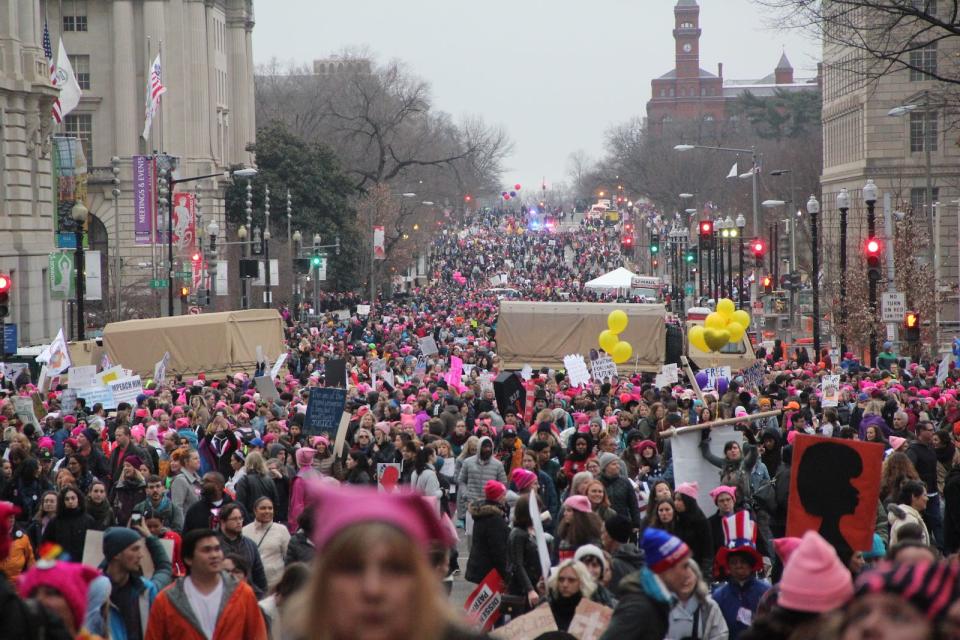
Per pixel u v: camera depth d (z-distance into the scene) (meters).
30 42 150.75
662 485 32.78
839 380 74.56
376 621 8.70
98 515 37.12
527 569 31.95
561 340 104.94
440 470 47.94
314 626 8.78
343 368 82.38
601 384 81.12
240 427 58.03
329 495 9.13
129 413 62.78
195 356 102.81
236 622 23.70
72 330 164.75
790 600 15.37
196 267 188.62
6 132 143.88
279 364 92.50
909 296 132.38
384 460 50.28
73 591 17.81
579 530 29.38
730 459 37.53
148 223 179.00
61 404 69.31
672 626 23.61
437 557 24.08
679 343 106.56
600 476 39.12
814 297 115.88
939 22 80.50
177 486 41.38
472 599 31.14
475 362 115.06
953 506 38.72
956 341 109.06
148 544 28.72
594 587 25.11
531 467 41.25
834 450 27.17
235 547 30.22
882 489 38.34
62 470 41.00
